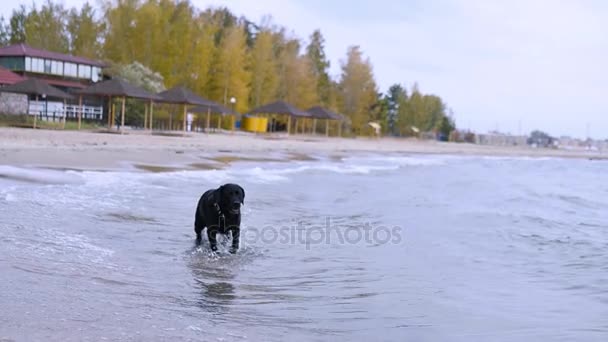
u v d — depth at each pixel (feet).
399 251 27.32
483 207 45.52
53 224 26.53
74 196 36.09
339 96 262.67
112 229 27.50
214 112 158.51
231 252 25.36
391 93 358.64
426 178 76.95
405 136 342.44
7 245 21.11
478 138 366.22
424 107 342.23
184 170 60.70
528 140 390.21
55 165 51.08
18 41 221.66
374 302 18.33
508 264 24.94
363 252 26.86
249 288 19.54
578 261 25.77
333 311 17.20
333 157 114.42
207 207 25.72
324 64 284.00
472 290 20.17
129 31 181.98
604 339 14.89
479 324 16.17
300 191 51.42
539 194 59.82
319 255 25.88
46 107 134.92
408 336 14.99
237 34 204.64
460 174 90.58
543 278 22.26
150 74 163.43
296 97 233.55
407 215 39.37
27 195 34.22
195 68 189.67
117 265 20.77
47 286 16.49
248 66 218.79
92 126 131.44
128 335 13.08
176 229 29.53
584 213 45.75
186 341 13.10
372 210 41.42
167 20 186.19
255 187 51.90
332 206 42.91
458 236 31.81
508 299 19.02
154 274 20.25
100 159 60.80
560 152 279.49
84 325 13.46
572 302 18.74
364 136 266.57
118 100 148.25
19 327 12.76
